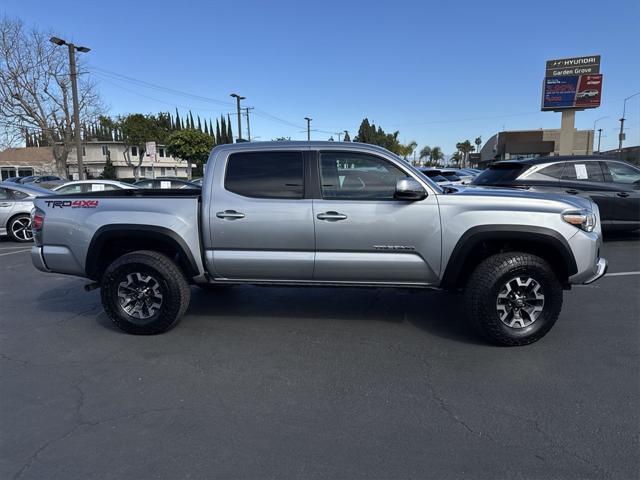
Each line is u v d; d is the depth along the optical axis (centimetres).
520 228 411
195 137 5031
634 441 279
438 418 309
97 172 6244
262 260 452
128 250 501
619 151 4238
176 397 344
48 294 648
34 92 3344
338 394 345
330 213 436
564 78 3462
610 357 400
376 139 8700
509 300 420
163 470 260
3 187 1170
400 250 433
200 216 459
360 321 507
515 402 327
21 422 311
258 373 382
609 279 657
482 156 7169
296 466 261
